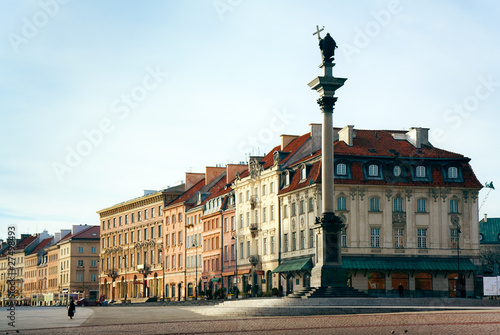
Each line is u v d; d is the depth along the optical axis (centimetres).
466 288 10362
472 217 10519
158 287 16262
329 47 7069
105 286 18938
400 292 9650
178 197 16075
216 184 15112
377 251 10162
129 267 17650
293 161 11444
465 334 3825
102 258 19225
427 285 10281
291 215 10938
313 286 7044
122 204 17975
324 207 7044
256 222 12075
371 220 10206
